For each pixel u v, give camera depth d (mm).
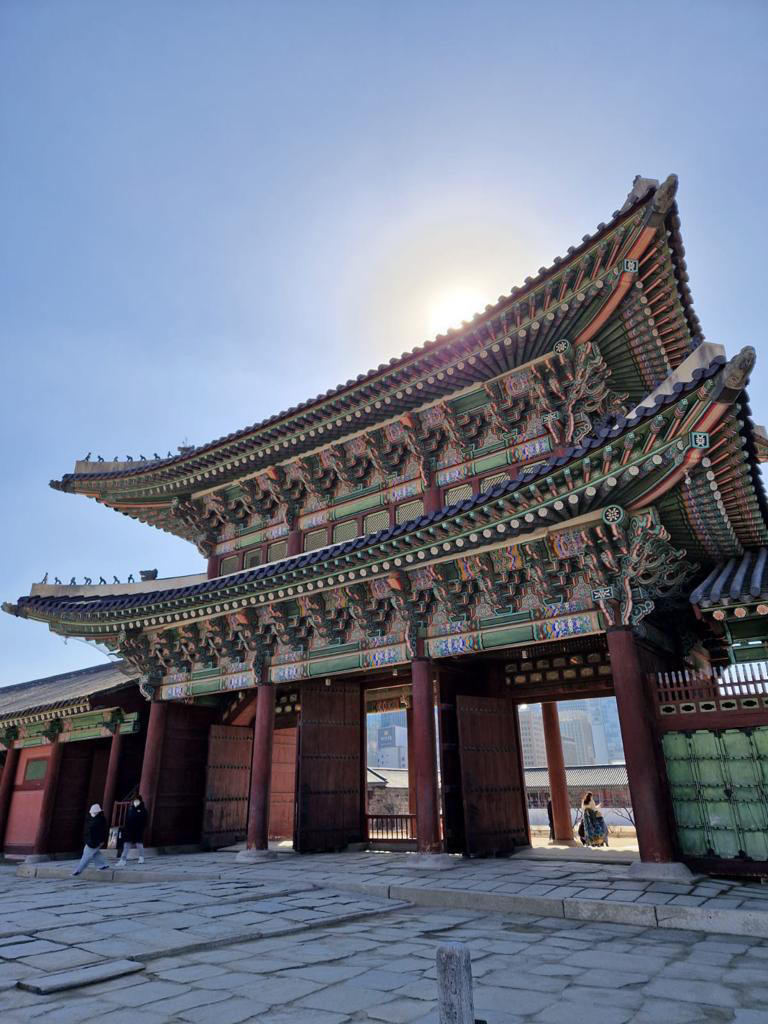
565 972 8211
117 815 25766
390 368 21000
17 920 11547
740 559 17156
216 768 26109
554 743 24656
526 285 17547
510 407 20906
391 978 8062
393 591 19766
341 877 15836
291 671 22609
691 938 10016
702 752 14430
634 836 29141
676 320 18094
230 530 29672
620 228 15758
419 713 18609
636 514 14992
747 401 13367
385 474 24391
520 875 14953
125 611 25016
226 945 10031
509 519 15984
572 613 16578
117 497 30141
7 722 30688
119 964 8648
